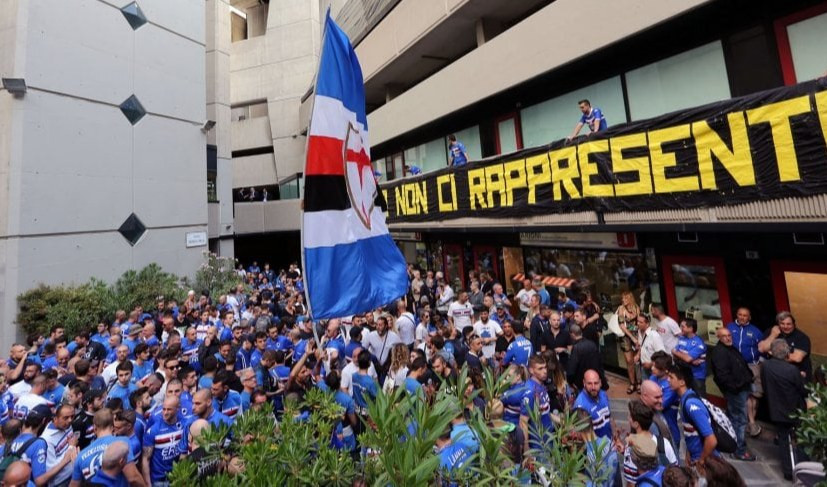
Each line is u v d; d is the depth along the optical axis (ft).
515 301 35.86
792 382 15.31
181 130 49.14
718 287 21.61
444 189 35.19
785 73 19.03
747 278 20.42
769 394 15.79
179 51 49.16
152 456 13.84
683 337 19.80
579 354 18.88
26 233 33.99
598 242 27.63
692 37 22.27
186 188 49.49
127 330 27.32
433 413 6.61
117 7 42.01
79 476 11.76
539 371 14.73
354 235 13.52
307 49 81.46
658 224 18.99
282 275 62.54
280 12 83.56
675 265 23.72
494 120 37.17
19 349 22.79
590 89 28.30
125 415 12.86
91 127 39.19
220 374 15.93
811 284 18.11
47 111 35.70
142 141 44.19
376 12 48.73
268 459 8.04
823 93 13.67
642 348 21.22
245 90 85.46
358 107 14.94
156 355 21.49
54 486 13.26
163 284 41.81
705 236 22.00
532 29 28.73
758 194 15.37
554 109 31.22
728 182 16.26
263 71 84.23
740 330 19.20
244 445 8.66
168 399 13.92
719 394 21.68
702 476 12.09
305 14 82.02
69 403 15.55
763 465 16.56
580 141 22.52
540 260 33.86
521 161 26.84
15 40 34.01
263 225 77.20
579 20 25.27
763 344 17.92
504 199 28.40
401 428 6.61
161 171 46.29
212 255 51.90
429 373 17.38
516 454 10.83
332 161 13.01
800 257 18.39
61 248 36.40
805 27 18.40
